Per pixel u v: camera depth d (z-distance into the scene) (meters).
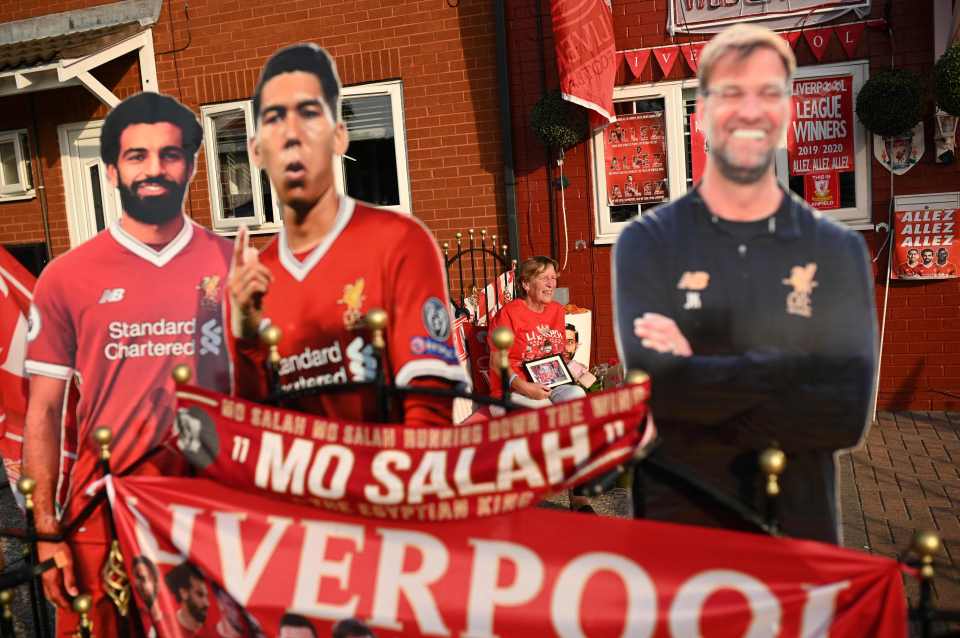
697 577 2.52
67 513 3.62
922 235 7.16
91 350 3.55
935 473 6.02
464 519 2.71
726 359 2.74
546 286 5.80
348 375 3.14
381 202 8.44
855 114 7.20
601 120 7.61
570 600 2.62
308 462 2.83
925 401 7.40
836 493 2.73
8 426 3.86
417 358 3.02
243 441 2.91
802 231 2.67
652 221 2.80
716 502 2.79
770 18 7.27
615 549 2.60
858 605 2.38
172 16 8.55
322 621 2.84
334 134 3.17
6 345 3.85
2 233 9.56
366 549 2.81
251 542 2.92
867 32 7.08
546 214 8.06
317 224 3.15
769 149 2.68
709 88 2.73
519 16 7.87
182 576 3.02
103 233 3.55
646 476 2.83
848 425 2.68
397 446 2.75
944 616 2.32
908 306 7.34
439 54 8.08
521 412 2.65
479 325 6.51
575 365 6.06
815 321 2.67
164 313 3.50
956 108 6.54
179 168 3.52
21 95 9.21
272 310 3.22
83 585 3.57
